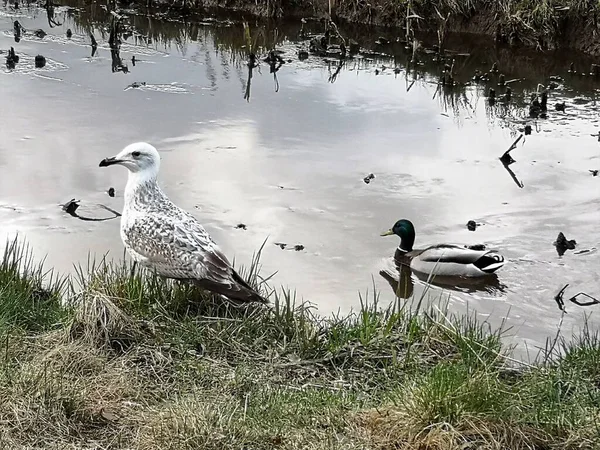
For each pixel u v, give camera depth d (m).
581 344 7.84
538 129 15.16
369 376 7.05
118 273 8.25
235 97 16.06
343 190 12.30
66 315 7.46
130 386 6.44
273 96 16.25
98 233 10.66
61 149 13.19
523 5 19.52
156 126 14.33
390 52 19.59
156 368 6.77
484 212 11.91
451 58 19.02
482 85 17.55
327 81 17.38
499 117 15.69
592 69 18.08
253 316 7.70
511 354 8.00
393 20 20.77
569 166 13.52
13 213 11.12
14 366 6.44
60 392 6.07
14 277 8.23
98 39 19.84
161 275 8.02
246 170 12.77
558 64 18.77
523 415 6.21
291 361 7.11
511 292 10.09
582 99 16.78
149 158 8.09
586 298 9.91
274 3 21.55
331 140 14.13
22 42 19.20
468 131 14.92
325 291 9.72
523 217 11.80
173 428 5.84
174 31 20.84
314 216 11.48
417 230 11.30
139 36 20.20
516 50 19.36
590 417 6.32
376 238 11.02
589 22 18.95
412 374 6.99
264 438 5.91
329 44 19.88
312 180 12.58
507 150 13.87
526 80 17.83
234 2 22.36
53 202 11.50
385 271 10.38
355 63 18.73
